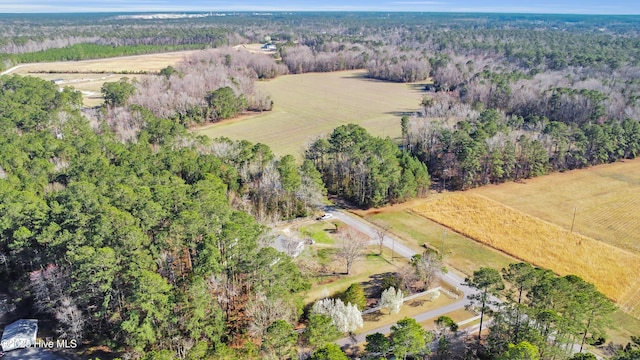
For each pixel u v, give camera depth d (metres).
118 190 72.56
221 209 71.06
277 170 97.75
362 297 69.06
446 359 56.34
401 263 82.12
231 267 63.22
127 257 60.34
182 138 118.44
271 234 79.81
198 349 52.34
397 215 101.44
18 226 68.38
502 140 118.88
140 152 102.94
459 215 100.69
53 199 76.19
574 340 55.78
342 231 92.81
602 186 114.25
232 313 65.50
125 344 58.88
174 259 66.94
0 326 63.97
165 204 72.50
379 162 104.62
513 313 55.78
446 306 69.75
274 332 53.34
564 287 54.56
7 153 95.38
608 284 75.38
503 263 82.12
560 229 93.38
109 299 59.25
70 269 64.12
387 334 63.31
